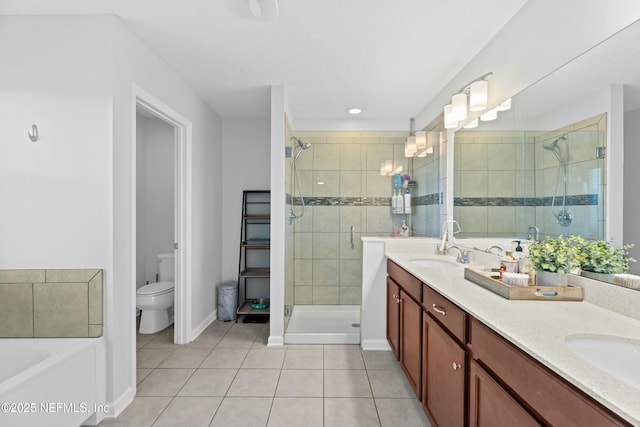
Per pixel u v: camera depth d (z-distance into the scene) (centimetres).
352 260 384
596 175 129
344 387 215
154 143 384
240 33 199
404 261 236
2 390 129
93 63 178
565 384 77
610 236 123
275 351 271
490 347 111
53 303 179
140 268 376
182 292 283
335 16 180
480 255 220
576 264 136
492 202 205
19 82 180
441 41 206
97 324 178
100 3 170
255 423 177
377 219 381
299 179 380
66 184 180
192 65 242
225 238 380
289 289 329
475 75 224
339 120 377
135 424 176
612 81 121
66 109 179
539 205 164
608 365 95
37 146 180
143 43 210
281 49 217
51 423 150
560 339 94
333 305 385
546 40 155
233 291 348
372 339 279
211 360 254
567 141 144
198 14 179
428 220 322
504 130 191
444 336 150
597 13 128
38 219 181
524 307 126
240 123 381
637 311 111
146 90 214
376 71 250
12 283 180
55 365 151
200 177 308
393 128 375
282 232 284
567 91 143
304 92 293
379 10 175
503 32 190
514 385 97
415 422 180
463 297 141
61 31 179
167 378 225
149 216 385
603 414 66
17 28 180
